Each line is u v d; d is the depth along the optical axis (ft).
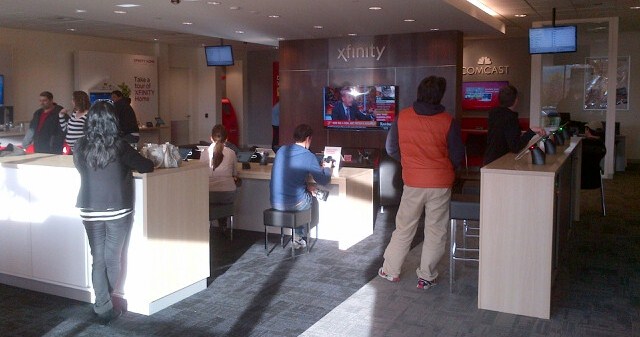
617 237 22.12
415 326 13.57
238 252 19.92
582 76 43.09
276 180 18.92
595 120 43.60
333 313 14.37
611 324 13.67
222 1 23.13
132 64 45.09
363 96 34.68
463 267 18.04
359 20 28.35
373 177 23.95
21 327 13.39
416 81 33.55
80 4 24.17
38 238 15.31
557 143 20.89
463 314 14.28
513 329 13.38
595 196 31.19
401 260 16.55
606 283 16.67
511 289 14.24
